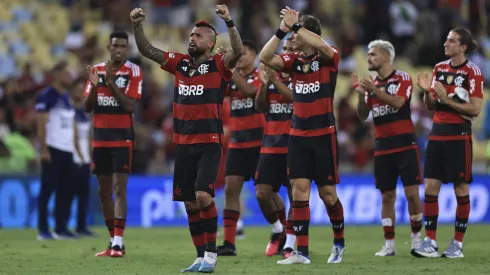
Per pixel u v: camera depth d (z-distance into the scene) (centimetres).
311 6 7769
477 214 5506
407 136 3272
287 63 2841
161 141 6081
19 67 6309
